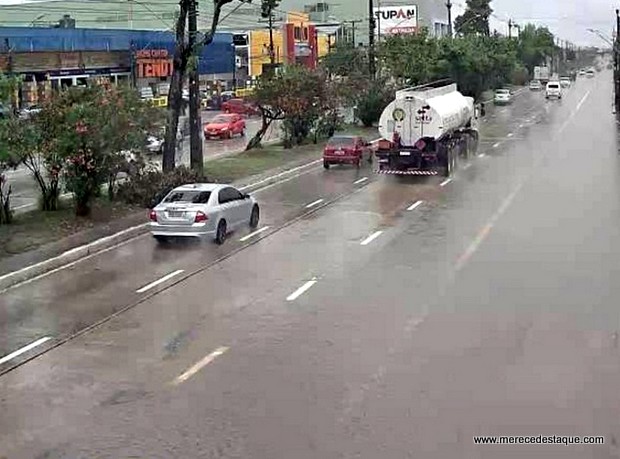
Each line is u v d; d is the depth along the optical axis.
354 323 14.61
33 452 9.84
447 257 19.75
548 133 54.69
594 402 10.86
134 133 25.75
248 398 11.27
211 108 76.88
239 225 23.66
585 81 159.00
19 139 23.39
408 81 64.31
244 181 33.31
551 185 31.42
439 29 142.25
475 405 10.83
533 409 10.67
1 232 22.81
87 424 10.60
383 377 11.90
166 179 27.77
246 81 96.62
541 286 16.84
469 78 81.06
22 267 19.34
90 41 67.00
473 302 15.77
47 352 13.56
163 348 13.56
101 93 25.28
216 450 9.74
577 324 14.25
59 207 26.12
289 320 14.94
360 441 9.84
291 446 9.77
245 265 19.59
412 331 14.03
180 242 22.53
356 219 25.48
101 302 16.66
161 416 10.77
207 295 16.92
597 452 9.49
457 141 39.12
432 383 11.62
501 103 88.94
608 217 24.50
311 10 128.62
